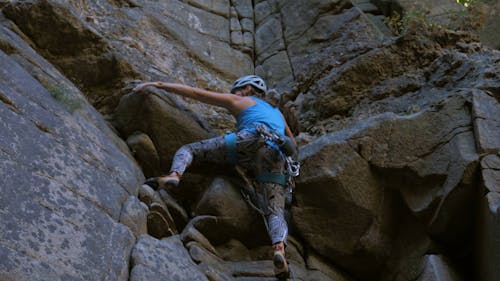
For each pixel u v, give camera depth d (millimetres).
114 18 6867
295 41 7668
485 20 7324
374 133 5230
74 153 4484
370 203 5168
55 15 5641
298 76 6957
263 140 5008
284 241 4750
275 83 7402
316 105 6305
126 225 4375
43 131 4414
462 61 5859
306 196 5254
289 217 5324
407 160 5102
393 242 5277
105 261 3863
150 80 6023
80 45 5766
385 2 8070
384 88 6105
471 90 5164
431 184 5031
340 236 5223
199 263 4652
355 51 6758
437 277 4766
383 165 5152
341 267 5359
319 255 5281
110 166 4738
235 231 5027
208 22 7758
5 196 3676
